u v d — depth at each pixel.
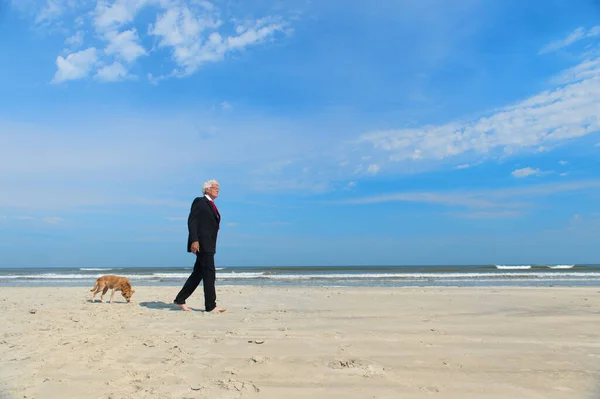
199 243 6.35
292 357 3.52
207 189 6.58
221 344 3.99
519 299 8.05
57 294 9.73
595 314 5.93
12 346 3.88
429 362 3.38
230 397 2.63
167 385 2.84
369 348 3.83
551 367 3.24
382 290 10.93
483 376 3.03
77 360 3.43
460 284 17.09
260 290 10.95
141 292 10.05
